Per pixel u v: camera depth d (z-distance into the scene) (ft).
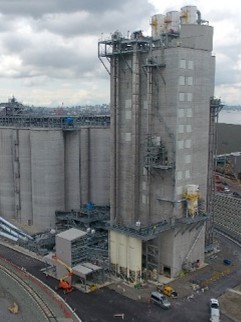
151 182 281.74
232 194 484.74
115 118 291.38
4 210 398.42
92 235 322.55
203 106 284.61
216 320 215.51
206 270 289.33
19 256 315.17
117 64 285.43
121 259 276.62
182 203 277.03
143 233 263.49
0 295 247.91
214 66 290.15
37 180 361.51
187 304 239.50
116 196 298.56
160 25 286.46
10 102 447.42
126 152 291.17
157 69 267.39
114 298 246.27
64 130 364.38
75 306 235.81
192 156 280.92
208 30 281.33
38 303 238.07
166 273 281.74
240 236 356.38
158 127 273.95
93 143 385.70
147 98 273.95
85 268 260.62
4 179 393.09
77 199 378.12
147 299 245.45
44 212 362.74
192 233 288.92
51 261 276.21
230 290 257.75
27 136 371.76
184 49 261.24
